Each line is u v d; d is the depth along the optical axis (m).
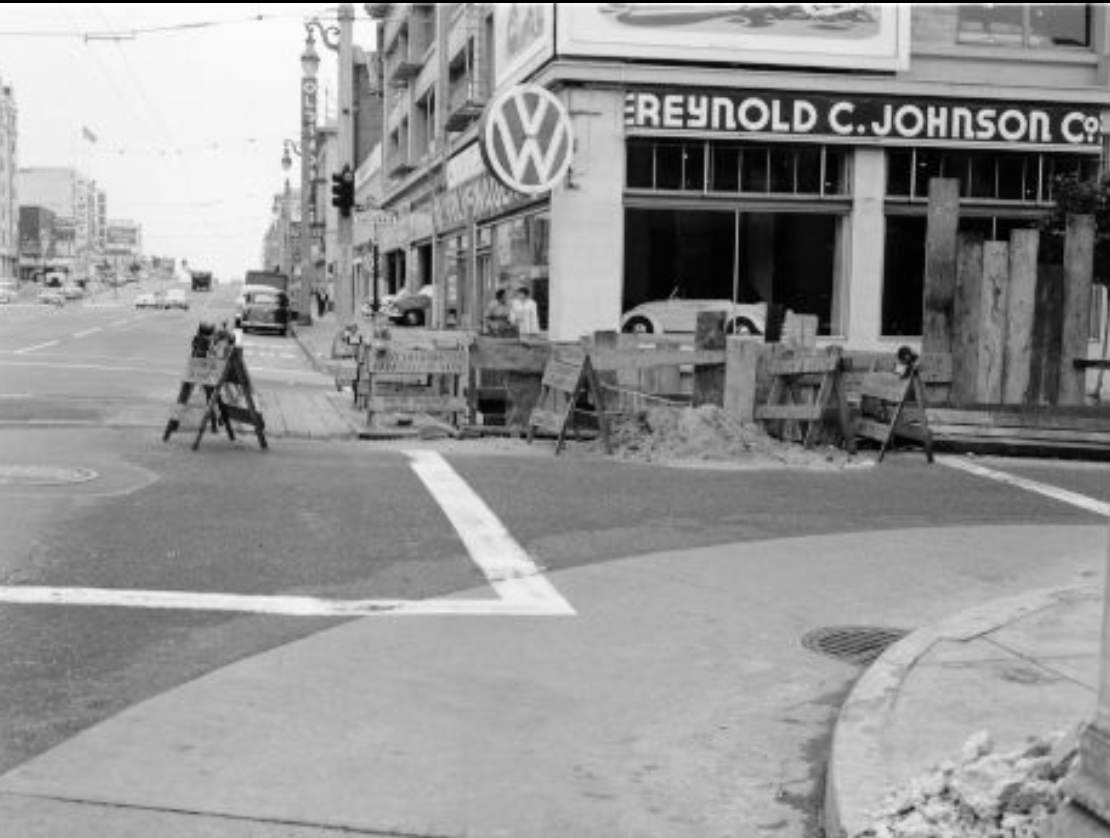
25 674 6.11
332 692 6.05
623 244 22.30
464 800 4.89
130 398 18.55
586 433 14.73
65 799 4.73
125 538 8.91
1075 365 15.52
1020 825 3.92
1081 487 12.66
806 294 23.06
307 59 55.34
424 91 44.59
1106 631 3.64
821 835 4.68
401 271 57.19
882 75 22.78
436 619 7.33
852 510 11.02
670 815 4.83
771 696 6.24
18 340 34.56
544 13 22.31
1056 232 19.95
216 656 6.49
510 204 25.66
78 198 179.88
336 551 8.82
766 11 22.25
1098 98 23.31
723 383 14.85
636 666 6.63
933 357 15.21
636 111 21.88
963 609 7.86
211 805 4.73
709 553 9.20
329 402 18.78
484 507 10.52
